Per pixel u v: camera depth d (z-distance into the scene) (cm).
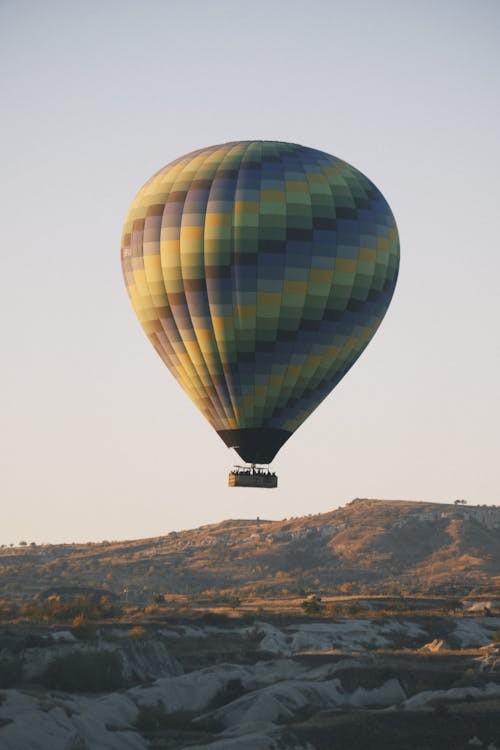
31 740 13588
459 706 15450
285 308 16812
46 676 18412
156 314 17412
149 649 19950
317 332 17075
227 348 16988
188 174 17275
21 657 18725
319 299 16950
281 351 16988
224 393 17338
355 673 18362
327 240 16900
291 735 13850
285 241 16750
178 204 17075
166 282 17112
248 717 15612
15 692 15075
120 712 15875
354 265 17112
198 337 17112
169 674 19712
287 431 17625
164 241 17062
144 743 14575
